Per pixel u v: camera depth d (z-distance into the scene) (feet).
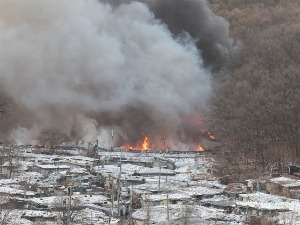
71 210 571.69
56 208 580.30
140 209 598.75
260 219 526.98
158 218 544.62
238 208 576.20
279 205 570.05
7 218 534.78
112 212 599.57
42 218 549.13
